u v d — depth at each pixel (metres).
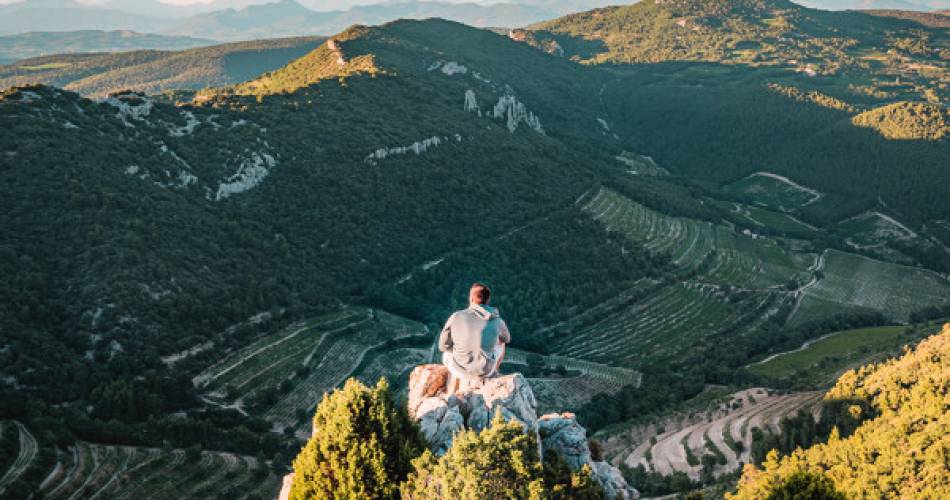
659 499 92.25
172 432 105.81
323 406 25.09
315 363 136.88
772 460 59.12
